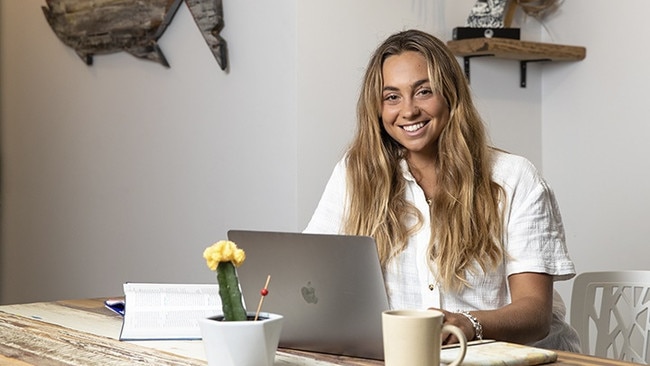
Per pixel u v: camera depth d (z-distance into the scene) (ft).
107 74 12.28
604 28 11.05
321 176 9.93
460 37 10.82
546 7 11.54
